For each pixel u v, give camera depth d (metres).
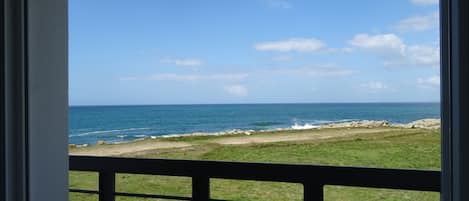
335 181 1.78
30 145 0.88
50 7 0.95
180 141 18.98
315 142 18.16
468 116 0.67
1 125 0.85
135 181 9.98
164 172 2.00
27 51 0.88
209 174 1.95
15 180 0.86
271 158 18.22
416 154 16.02
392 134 16.94
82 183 5.50
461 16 0.68
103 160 2.08
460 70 0.68
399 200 7.94
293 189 10.64
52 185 0.94
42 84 0.92
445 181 0.74
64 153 0.99
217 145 18.86
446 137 0.74
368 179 1.75
